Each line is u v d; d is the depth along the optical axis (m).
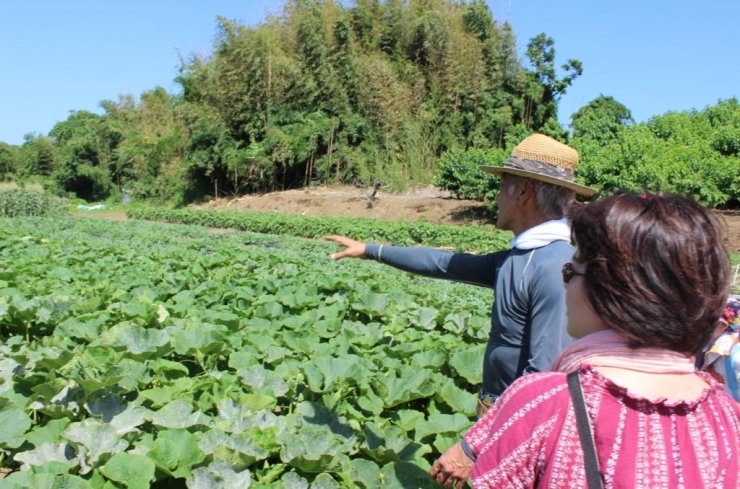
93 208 44.62
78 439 3.19
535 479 1.61
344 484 3.09
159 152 44.34
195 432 3.46
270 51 39.09
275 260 10.73
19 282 7.00
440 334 5.74
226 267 9.38
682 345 1.60
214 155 38.66
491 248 21.64
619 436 1.54
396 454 3.18
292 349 4.83
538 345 2.55
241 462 3.18
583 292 1.71
